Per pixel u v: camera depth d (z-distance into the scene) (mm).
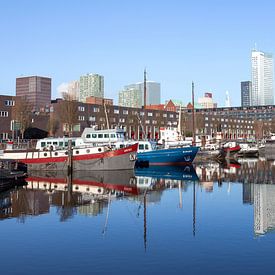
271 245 18500
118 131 69188
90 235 20812
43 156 60719
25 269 15438
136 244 18922
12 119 104500
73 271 15156
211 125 188375
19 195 36156
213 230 21672
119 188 41656
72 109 116438
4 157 62156
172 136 95312
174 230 21781
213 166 75438
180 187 42406
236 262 15992
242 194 36625
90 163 59469
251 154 120062
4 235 20812
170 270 15117
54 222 24031
